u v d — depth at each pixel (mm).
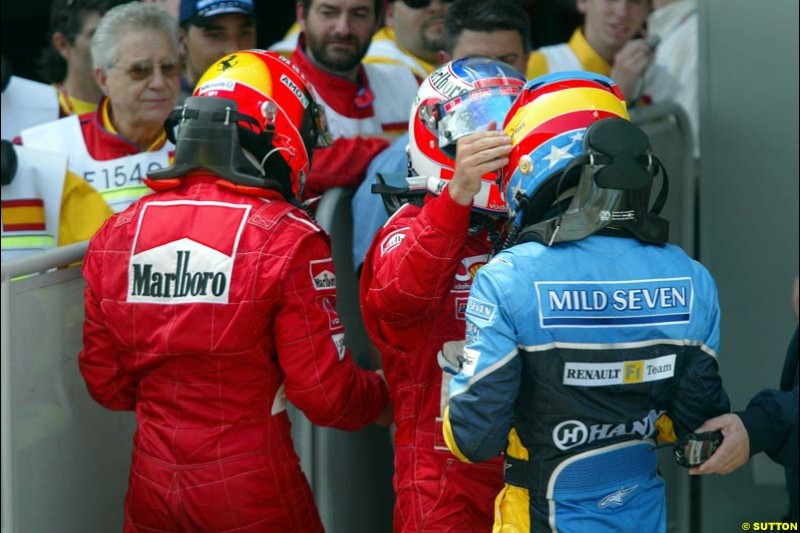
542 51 15578
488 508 8297
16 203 12391
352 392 8961
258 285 8523
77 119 13016
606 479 7531
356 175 11594
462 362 7816
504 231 8320
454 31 12477
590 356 7344
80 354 9438
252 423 8875
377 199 11000
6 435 9000
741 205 14539
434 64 15023
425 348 8430
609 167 7387
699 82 14469
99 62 12617
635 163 7445
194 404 8805
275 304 8609
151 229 8805
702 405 7652
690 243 14586
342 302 11594
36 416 9422
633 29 15258
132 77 12523
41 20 16969
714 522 14594
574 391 7387
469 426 7320
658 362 7477
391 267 8031
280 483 8992
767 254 14547
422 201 8891
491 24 12242
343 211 11508
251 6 14039
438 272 7887
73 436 9992
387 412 9719
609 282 7441
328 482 11453
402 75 14664
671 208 14234
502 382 7289
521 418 7574
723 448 7750
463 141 7668
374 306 8250
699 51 14414
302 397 8758
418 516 8391
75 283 9977
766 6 14094
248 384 8805
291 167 9172
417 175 8773
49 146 12805
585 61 15508
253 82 9062
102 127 12898
